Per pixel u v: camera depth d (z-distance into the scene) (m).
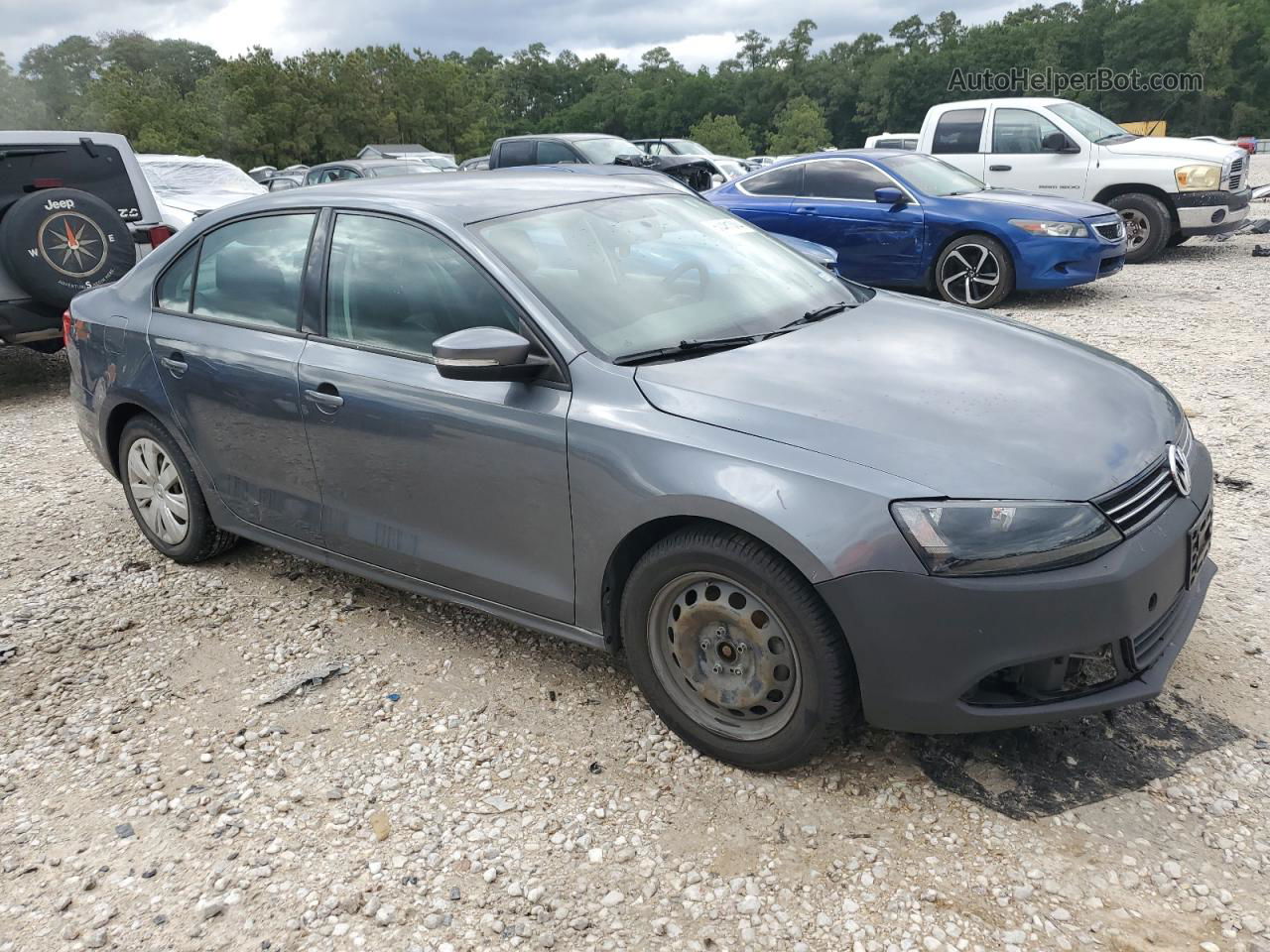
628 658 3.04
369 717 3.30
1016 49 125.62
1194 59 109.00
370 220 3.53
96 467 6.10
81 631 4.00
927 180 10.27
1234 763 2.80
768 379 2.89
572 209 3.62
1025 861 2.49
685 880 2.52
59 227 7.16
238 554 4.64
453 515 3.30
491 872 2.58
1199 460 3.03
